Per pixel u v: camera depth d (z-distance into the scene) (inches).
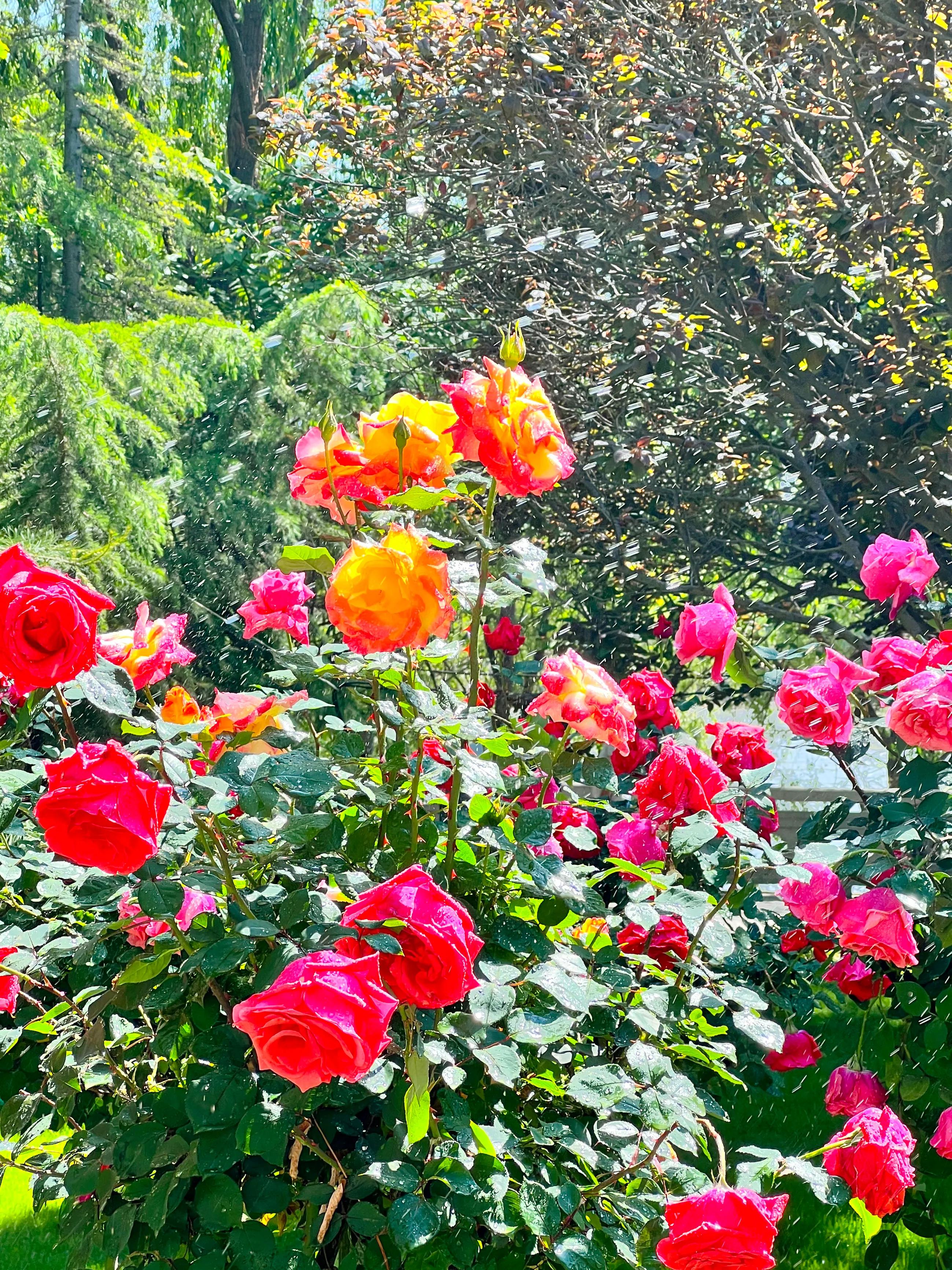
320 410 316.2
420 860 69.2
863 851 84.5
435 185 313.3
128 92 625.9
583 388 266.7
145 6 599.8
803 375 239.9
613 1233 66.7
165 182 586.9
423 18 295.1
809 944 108.7
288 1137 64.2
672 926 88.7
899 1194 71.2
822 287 215.3
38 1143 90.3
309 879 66.6
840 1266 113.1
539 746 76.6
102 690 63.4
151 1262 67.0
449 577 63.5
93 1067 78.7
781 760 300.2
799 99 242.7
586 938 79.1
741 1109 143.5
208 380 331.0
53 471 288.2
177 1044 73.1
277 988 49.8
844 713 84.2
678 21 236.1
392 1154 63.1
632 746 113.5
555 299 276.7
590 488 268.2
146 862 65.2
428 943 52.0
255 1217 63.1
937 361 223.9
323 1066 49.0
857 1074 91.7
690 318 236.7
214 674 305.7
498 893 73.2
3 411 288.0
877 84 209.8
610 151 252.8
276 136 319.0
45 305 561.6
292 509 317.1
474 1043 62.3
